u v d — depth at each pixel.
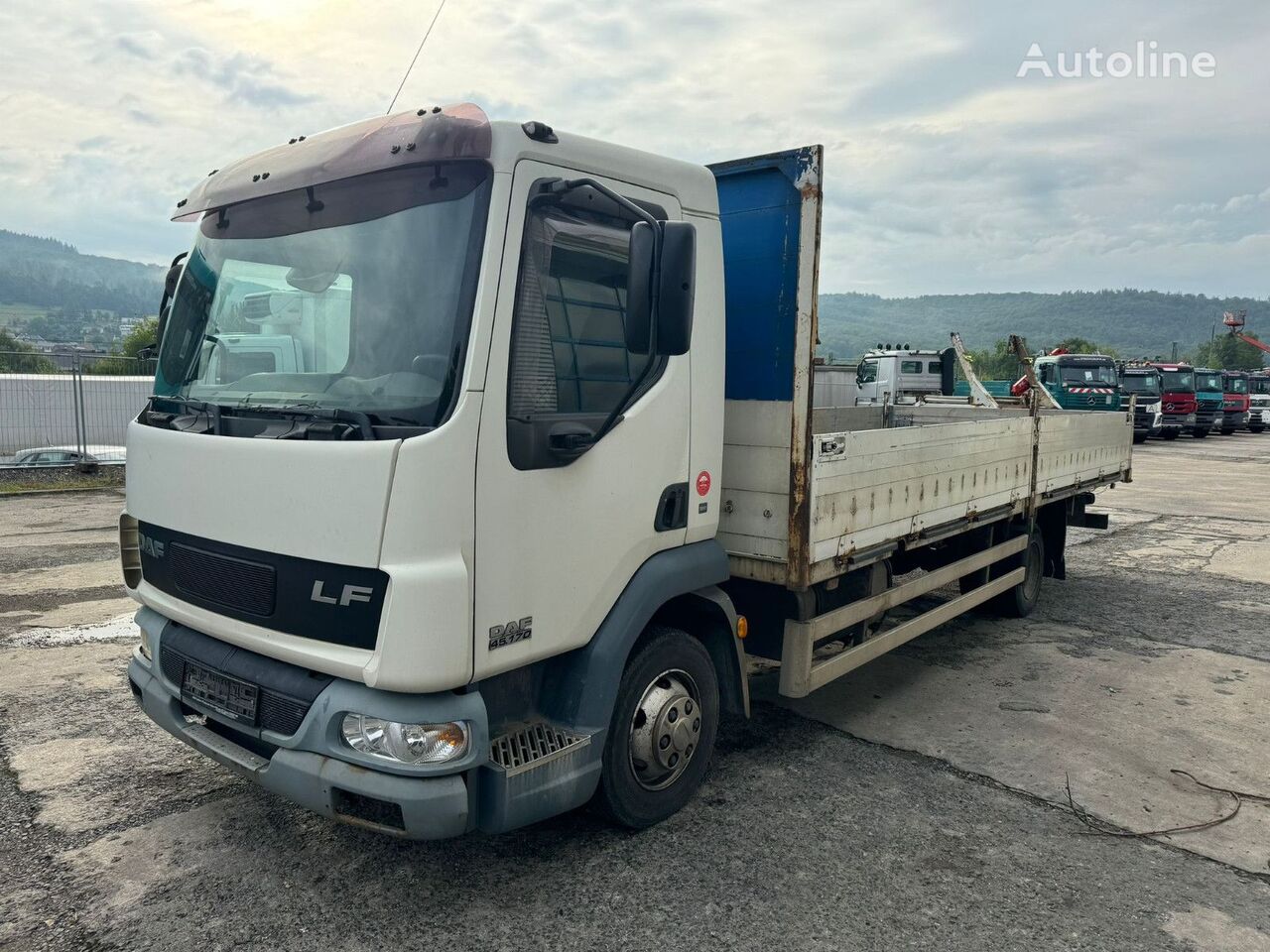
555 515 2.92
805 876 3.28
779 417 3.79
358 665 2.59
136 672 3.44
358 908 2.99
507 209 2.71
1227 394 33.56
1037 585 7.41
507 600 2.77
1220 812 3.91
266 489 2.81
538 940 2.85
